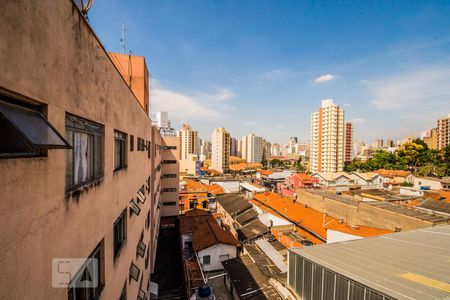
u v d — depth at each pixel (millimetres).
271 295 17547
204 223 30766
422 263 8539
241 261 23219
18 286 2725
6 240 2527
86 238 4766
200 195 50125
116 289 7016
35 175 3053
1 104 2719
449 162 68188
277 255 22969
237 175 108812
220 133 116438
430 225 20531
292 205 38656
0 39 2420
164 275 23531
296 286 9789
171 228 33969
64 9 3799
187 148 125375
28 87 2887
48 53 3354
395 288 6625
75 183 4488
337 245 10836
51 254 3447
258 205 42156
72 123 4367
